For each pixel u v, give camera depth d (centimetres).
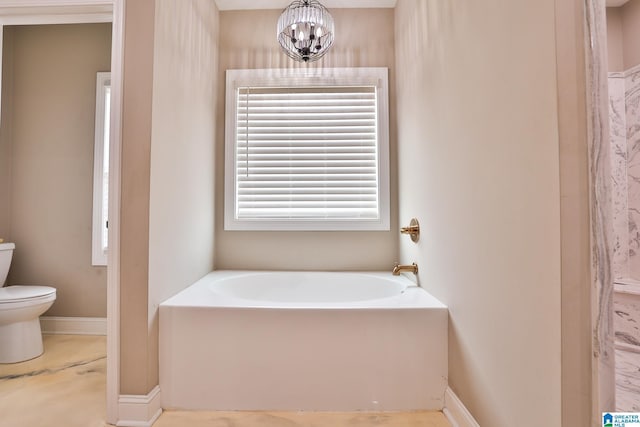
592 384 85
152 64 159
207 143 243
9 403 171
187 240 206
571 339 87
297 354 164
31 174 277
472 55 138
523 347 106
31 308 223
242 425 154
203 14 233
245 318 164
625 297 99
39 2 164
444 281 168
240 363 164
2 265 252
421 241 204
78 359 226
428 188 191
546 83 95
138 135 158
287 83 268
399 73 254
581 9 88
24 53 279
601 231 84
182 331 165
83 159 278
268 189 267
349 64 269
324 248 268
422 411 163
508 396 114
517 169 109
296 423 155
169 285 180
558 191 90
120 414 155
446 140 165
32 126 278
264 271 263
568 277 88
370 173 267
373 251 266
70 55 279
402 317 164
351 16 271
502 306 118
